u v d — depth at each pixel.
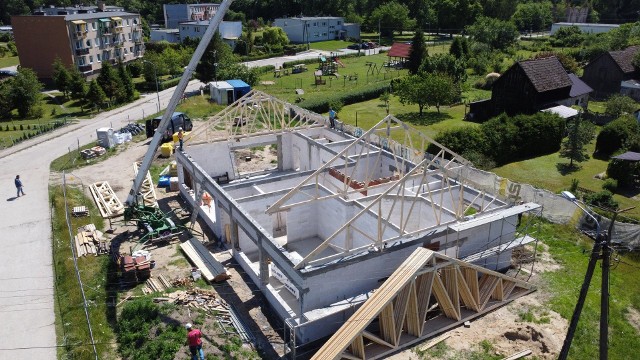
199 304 20.80
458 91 58.84
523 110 48.50
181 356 17.53
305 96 62.41
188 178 32.41
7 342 19.02
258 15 142.12
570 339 15.33
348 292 20.52
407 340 19.19
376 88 63.53
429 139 27.03
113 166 37.75
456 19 114.44
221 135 43.94
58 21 66.69
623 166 33.72
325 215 26.84
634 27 81.06
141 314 19.75
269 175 36.66
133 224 28.42
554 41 92.06
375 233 23.58
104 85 57.41
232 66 66.19
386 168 32.38
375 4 133.00
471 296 20.41
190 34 100.19
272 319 20.66
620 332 20.14
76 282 22.38
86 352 18.14
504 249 23.25
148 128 43.69
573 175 36.31
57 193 32.16
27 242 26.34
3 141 43.28
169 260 24.72
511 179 35.50
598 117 48.47
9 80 55.69
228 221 26.36
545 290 22.58
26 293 22.02
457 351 18.75
